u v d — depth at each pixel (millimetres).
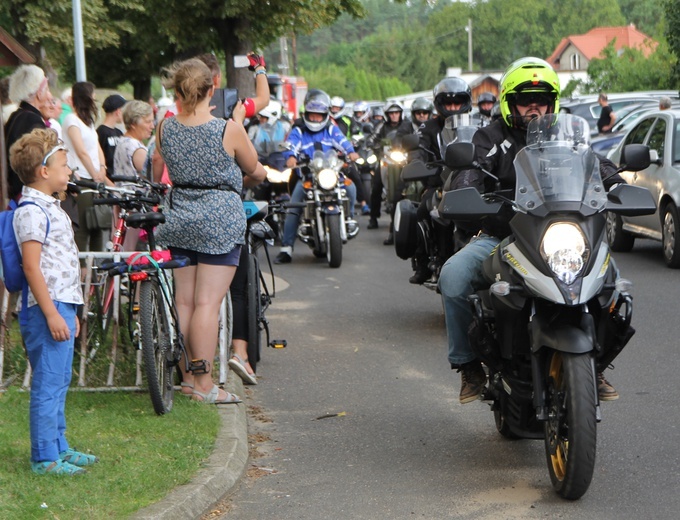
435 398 10352
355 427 9430
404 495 7621
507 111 8344
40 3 30531
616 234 20547
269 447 8875
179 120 9141
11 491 7055
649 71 70875
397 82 154375
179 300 9484
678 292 15914
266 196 22250
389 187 22484
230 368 10469
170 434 8445
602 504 7328
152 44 37031
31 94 11008
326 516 7230
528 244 7277
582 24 163125
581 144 7770
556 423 7430
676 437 8828
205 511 7262
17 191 11203
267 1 31359
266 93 10641
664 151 18891
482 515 7176
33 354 7430
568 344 7027
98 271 9680
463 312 8234
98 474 7445
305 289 17109
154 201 9367
